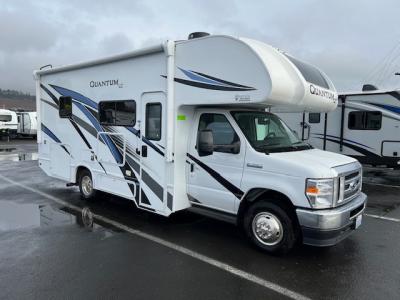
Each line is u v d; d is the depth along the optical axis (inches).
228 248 194.2
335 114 474.9
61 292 144.9
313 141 496.7
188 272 164.9
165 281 155.6
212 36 191.9
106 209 271.7
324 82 225.1
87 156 280.4
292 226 178.1
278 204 181.2
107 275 160.4
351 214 179.6
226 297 142.9
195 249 192.4
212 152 199.9
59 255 182.1
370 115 448.1
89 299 139.9
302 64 210.2
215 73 191.6
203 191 209.9
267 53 185.9
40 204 286.7
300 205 170.1
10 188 350.3
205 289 149.2
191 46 200.8
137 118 233.5
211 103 194.2
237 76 183.3
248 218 191.6
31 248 191.2
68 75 290.2
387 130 436.8
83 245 196.5
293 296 144.5
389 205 301.4
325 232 166.1
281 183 175.9
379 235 219.5
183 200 219.3
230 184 196.2
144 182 232.8
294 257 182.5
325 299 142.4
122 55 235.5
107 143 259.1
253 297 143.3
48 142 322.0
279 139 207.2
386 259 181.9
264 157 181.9
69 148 298.0
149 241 203.8
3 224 233.5
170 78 208.1
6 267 167.2
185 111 213.6
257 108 221.6
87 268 167.3
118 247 194.2
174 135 210.7
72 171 298.0
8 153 717.9
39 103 326.6
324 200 167.5
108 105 255.4
